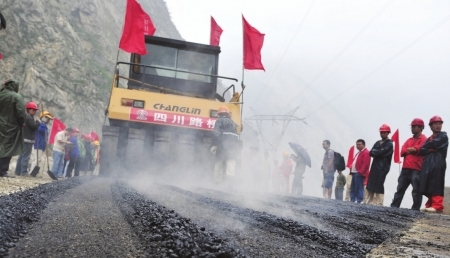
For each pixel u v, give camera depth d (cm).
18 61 4169
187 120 906
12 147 780
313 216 359
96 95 4606
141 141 874
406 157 858
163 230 175
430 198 800
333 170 1290
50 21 4934
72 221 211
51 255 140
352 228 297
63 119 4097
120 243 161
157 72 1073
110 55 5841
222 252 138
